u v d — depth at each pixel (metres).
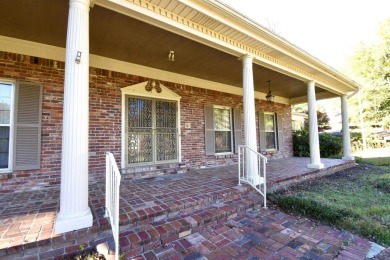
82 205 2.30
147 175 4.92
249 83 4.31
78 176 2.30
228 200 3.57
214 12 3.32
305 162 7.54
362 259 2.17
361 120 13.94
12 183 3.65
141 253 2.24
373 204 3.69
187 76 6.23
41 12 3.08
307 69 5.75
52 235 2.08
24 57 3.88
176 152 5.84
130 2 2.77
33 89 3.91
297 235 2.67
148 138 5.35
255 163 4.23
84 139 2.38
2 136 3.69
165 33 3.77
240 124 7.53
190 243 2.45
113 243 2.23
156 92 5.52
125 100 5.05
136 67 5.25
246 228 2.85
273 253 2.27
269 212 3.42
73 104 2.32
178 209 2.94
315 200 3.64
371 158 9.73
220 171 5.76
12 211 2.70
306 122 14.58
